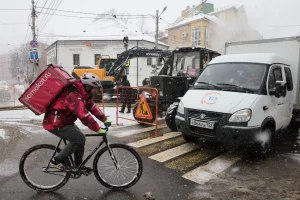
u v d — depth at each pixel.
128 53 13.95
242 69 6.02
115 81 14.43
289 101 6.68
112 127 8.09
